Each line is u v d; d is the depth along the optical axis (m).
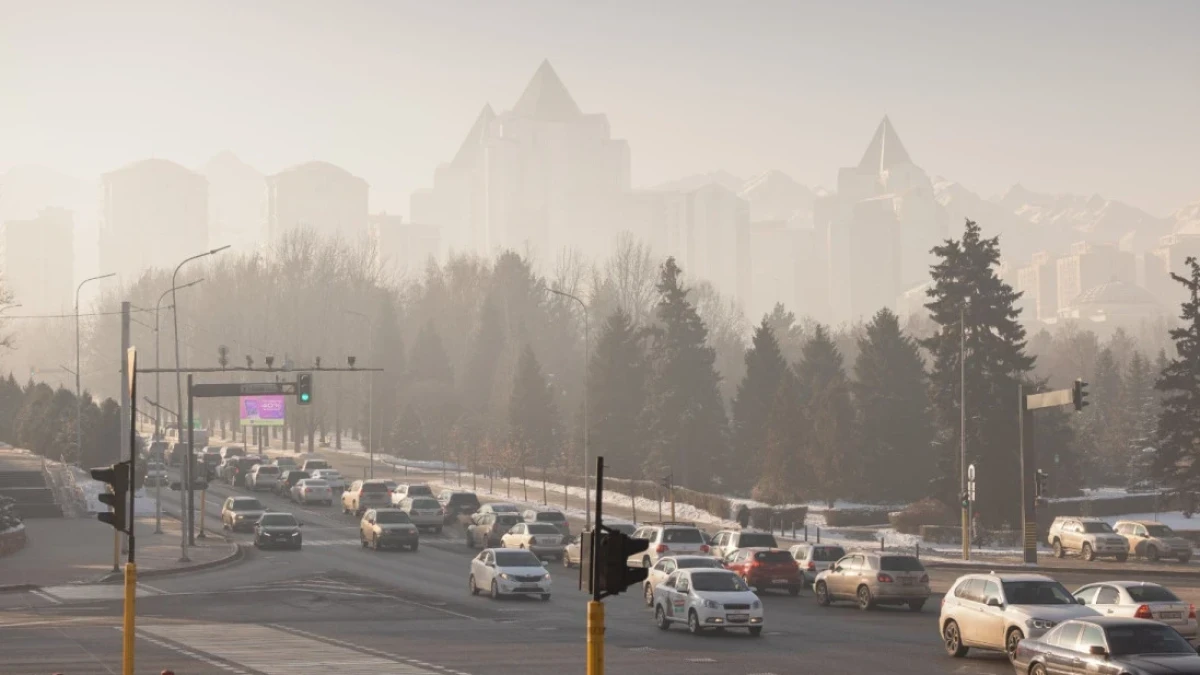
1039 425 125.06
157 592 64.12
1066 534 92.38
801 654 42.69
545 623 52.53
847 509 122.00
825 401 131.00
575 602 61.81
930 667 39.50
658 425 143.75
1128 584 44.53
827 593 61.19
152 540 96.38
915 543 103.81
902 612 57.97
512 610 57.75
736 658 41.59
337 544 97.00
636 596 65.62
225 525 108.81
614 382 150.38
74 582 68.31
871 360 132.62
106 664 38.88
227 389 96.50
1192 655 31.33
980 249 115.56
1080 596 45.97
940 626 43.22
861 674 38.00
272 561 83.31
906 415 130.50
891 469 129.50
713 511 120.25
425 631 49.22
